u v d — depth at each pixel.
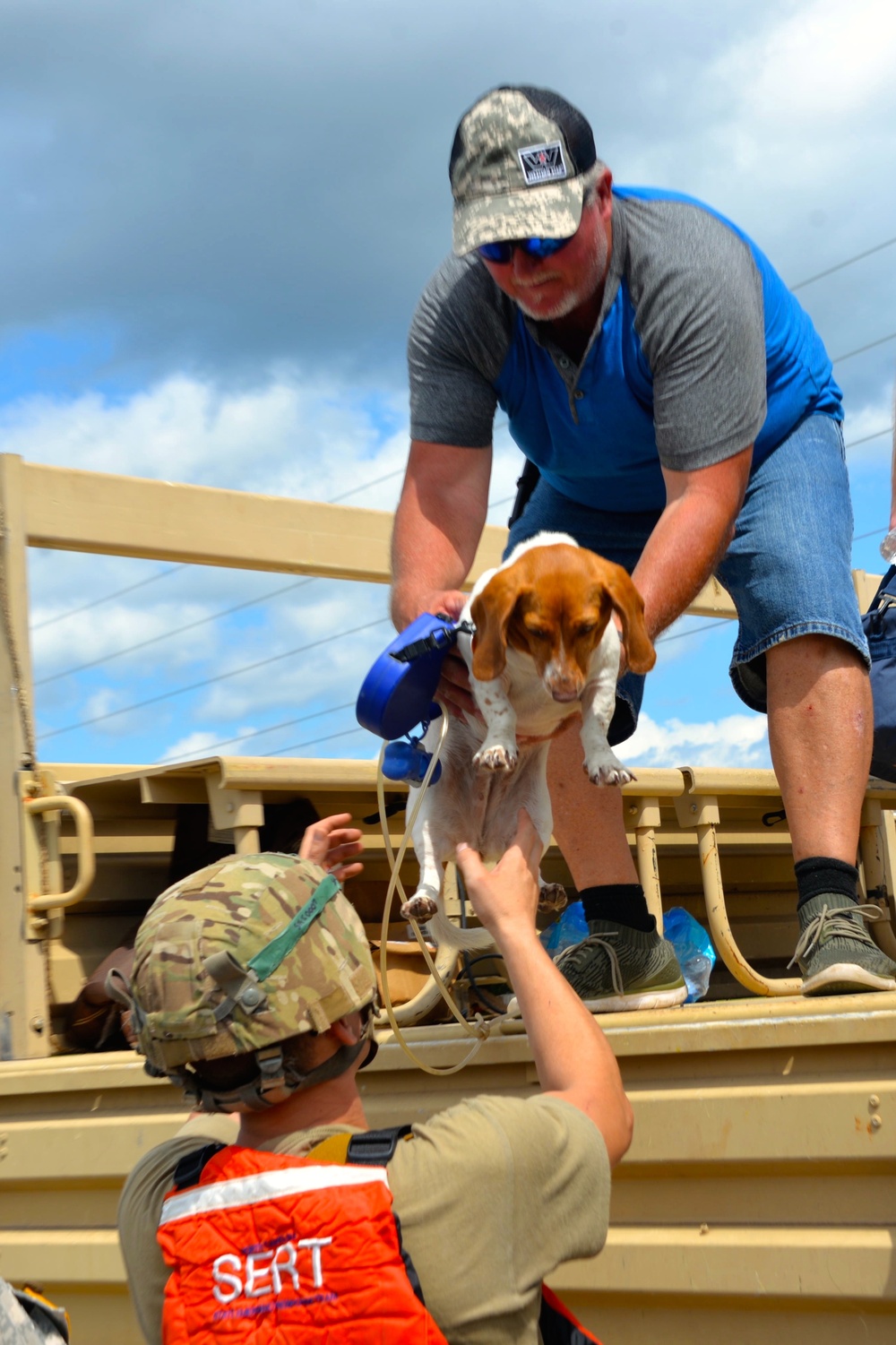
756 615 2.40
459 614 2.16
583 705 2.00
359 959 1.32
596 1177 1.29
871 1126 1.58
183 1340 1.18
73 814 2.78
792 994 2.99
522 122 2.07
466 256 2.44
